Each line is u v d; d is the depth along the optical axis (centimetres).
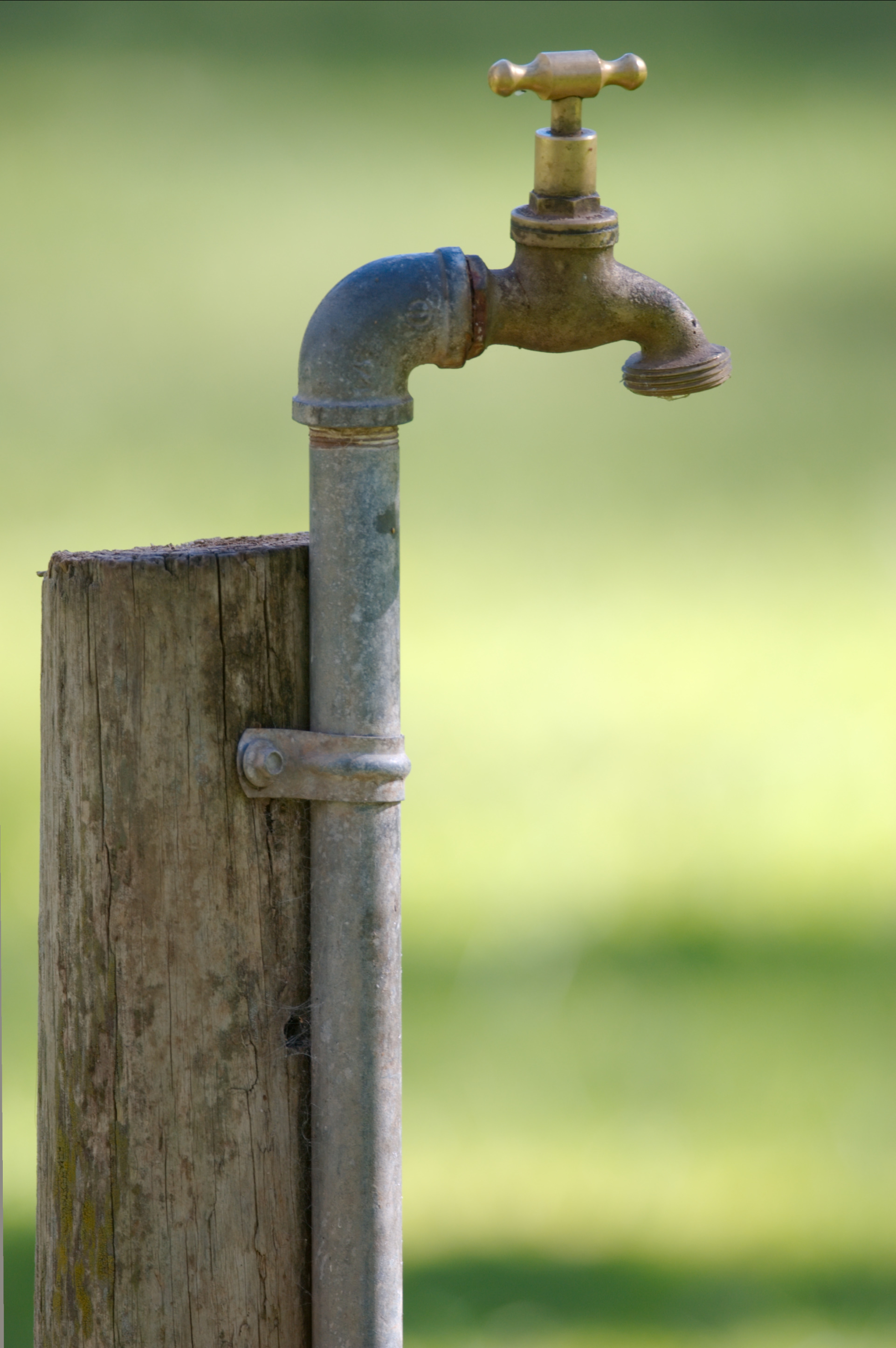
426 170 5206
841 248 4538
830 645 2378
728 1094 1498
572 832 1908
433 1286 1245
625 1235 1319
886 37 6881
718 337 3828
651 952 1719
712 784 2009
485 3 7288
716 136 5688
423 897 1797
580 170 541
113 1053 570
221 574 546
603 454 3136
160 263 4306
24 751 2002
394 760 552
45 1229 591
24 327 3809
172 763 554
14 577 2469
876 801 1992
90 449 3066
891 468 3086
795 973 1692
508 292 550
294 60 6488
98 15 6969
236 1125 572
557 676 2259
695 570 2634
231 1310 581
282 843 561
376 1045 567
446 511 2841
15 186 4947
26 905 1702
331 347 536
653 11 7200
